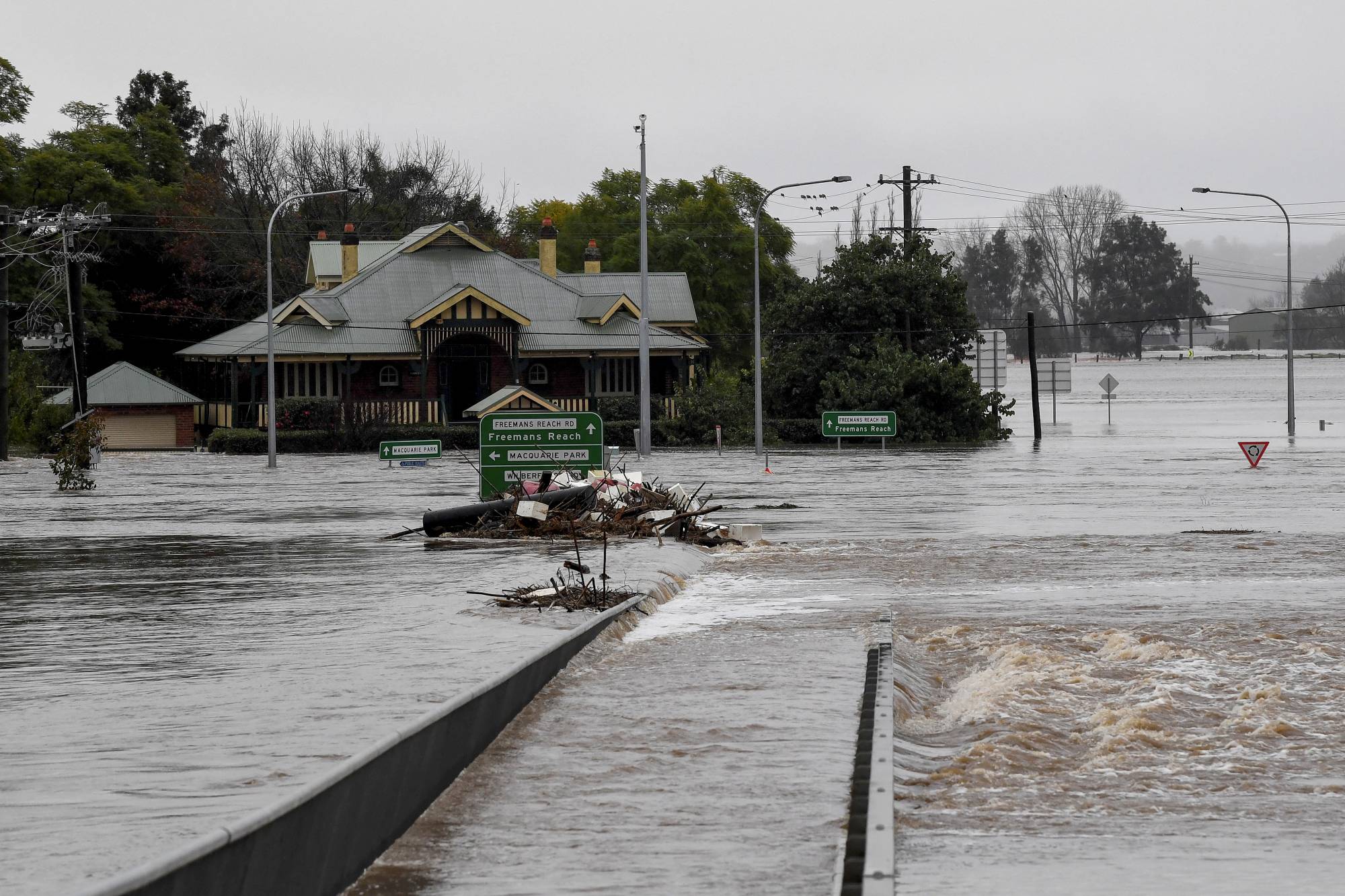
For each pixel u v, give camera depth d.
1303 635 35.97
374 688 30.06
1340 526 68.88
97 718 27.27
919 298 197.25
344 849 18.39
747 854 19.09
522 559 57.16
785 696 29.38
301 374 191.25
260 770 22.77
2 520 81.75
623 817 20.98
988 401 191.25
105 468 145.38
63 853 18.08
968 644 36.19
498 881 18.27
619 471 116.69
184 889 14.73
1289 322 175.50
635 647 36.41
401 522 77.69
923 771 24.00
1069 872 18.19
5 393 155.50
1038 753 24.92
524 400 182.12
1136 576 49.44
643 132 153.88
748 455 156.75
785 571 53.81
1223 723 26.78
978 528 70.38
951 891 17.45
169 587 49.38
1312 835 19.94
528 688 29.00
